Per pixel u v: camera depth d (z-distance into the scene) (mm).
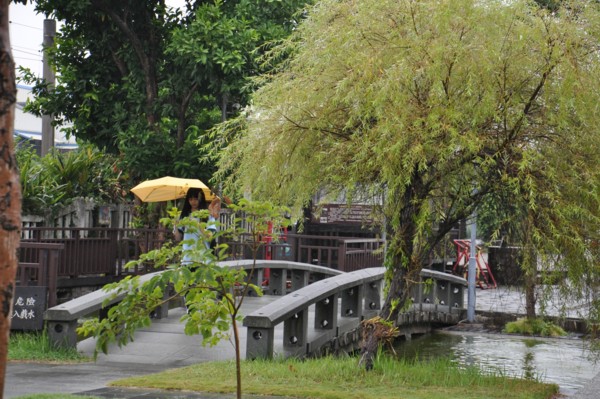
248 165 9984
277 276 19359
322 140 9727
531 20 9242
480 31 8922
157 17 21859
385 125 8664
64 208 19547
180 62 19219
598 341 10539
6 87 4453
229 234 7668
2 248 4410
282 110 9578
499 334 19844
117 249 19391
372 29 9242
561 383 12727
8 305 4418
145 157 19875
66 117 21703
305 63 9773
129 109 21375
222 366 10484
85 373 10109
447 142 9008
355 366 10492
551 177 9016
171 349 12359
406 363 11242
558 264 9547
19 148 23969
